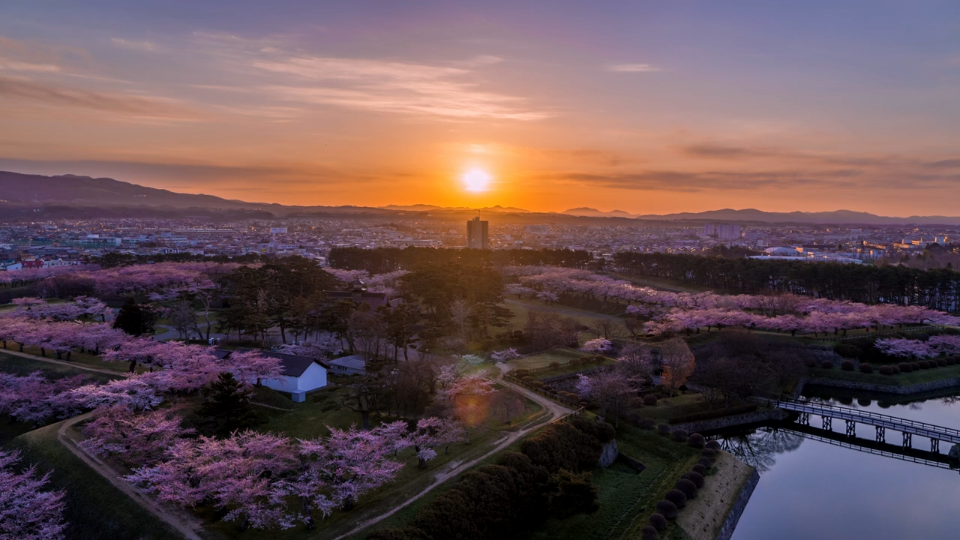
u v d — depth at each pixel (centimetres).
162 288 19512
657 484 7762
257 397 9256
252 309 13012
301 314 13488
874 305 18138
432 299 14950
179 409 8419
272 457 6531
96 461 6969
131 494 6244
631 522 6788
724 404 10738
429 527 5822
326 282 18100
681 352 11512
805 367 12912
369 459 6438
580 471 7812
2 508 5809
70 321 14188
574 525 6750
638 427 9438
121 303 17488
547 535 6562
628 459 8550
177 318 13075
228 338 13138
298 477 6088
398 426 7281
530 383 10338
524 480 6975
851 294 19925
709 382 10731
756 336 13800
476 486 6544
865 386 12850
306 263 19312
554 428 8162
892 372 13125
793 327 14875
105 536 5772
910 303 19650
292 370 9738
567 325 14638
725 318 15262
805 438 10638
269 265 18562
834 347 13962
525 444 7612
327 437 7838
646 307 18212
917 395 12675
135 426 7175
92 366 10650
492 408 8788
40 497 5969
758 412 10581
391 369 9519
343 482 6216
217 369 9238
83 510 6156
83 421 8219
